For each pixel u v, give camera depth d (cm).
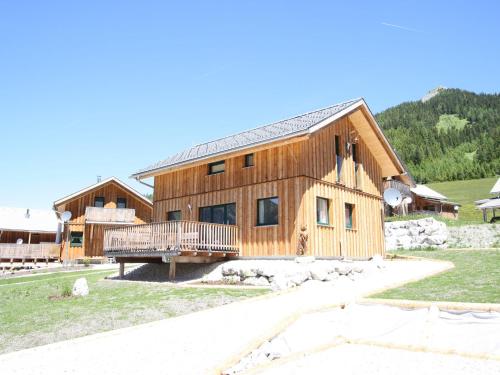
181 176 2077
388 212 3869
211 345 730
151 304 1116
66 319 1019
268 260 1617
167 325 888
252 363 659
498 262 1495
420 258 1909
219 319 905
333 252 1691
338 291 1138
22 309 1203
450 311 803
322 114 1744
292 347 761
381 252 2070
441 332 776
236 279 1487
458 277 1212
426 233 2631
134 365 649
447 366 616
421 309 836
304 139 1512
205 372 609
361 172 2011
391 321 848
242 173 1797
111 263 3269
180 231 1517
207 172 1959
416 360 655
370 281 1305
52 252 3500
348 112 1758
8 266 3278
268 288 1263
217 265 1670
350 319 882
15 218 4103
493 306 761
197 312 984
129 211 3488
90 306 1154
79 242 3456
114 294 1330
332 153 1816
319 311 873
